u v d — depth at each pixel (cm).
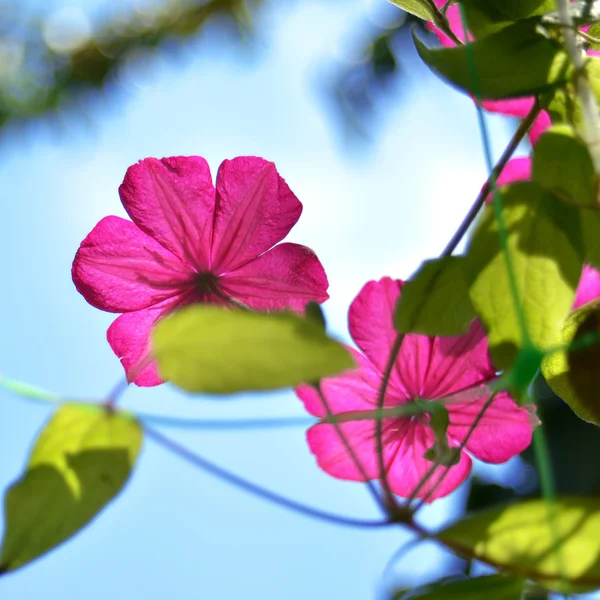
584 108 94
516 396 91
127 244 102
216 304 101
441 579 92
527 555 89
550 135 94
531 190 94
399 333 95
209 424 88
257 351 86
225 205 101
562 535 89
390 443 99
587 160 94
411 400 99
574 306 101
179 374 87
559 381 97
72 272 102
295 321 85
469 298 95
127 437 91
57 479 91
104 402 89
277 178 101
